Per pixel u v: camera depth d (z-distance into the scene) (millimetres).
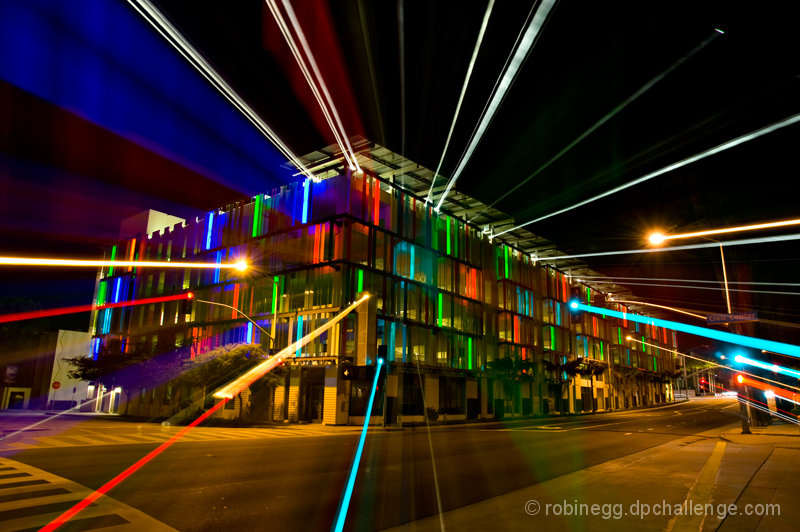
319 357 32812
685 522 6598
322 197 36094
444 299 42250
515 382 45375
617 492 8758
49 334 53438
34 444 15648
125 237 54750
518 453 15297
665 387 94250
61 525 6504
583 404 62156
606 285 73625
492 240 50000
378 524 6891
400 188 39750
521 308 52594
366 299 33688
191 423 29219
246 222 41219
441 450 16094
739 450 15406
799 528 6219
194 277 44156
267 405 34344
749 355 23922
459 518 7094
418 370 37688
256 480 9922
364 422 32781
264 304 38000
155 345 38188
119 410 45625
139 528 6465
